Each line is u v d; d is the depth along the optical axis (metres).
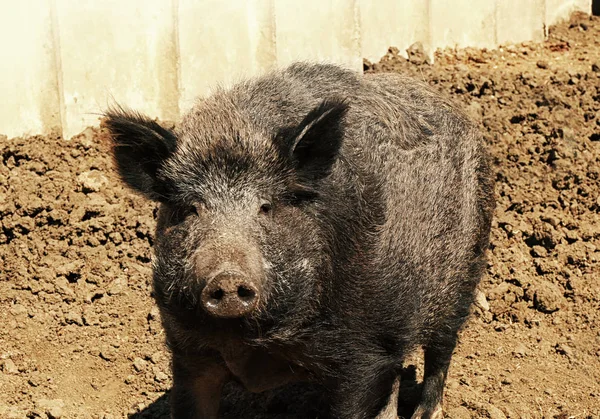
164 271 2.57
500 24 4.45
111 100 3.77
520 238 3.55
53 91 3.72
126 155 2.65
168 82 3.83
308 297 2.60
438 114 2.95
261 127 2.62
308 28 3.96
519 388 3.08
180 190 2.58
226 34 3.87
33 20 3.68
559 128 3.81
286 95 2.69
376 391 2.71
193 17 3.83
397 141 2.79
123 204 3.49
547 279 3.43
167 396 3.05
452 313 2.99
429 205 2.82
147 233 3.43
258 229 2.54
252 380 2.69
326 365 2.66
